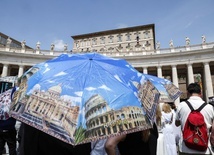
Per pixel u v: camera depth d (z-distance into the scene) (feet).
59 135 7.04
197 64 135.64
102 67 9.39
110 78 8.82
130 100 8.24
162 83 21.44
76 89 8.07
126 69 10.18
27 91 8.43
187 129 13.67
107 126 7.36
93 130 7.18
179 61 135.33
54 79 8.55
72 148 8.98
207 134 13.34
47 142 8.84
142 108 8.37
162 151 20.90
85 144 9.46
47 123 7.35
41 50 149.38
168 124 23.22
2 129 17.48
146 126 7.94
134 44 223.51
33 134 8.93
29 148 8.83
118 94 8.21
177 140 24.86
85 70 8.94
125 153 9.38
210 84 123.85
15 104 8.28
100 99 7.85
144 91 9.45
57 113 7.52
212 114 14.11
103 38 237.66
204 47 133.59
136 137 9.37
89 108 7.58
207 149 13.23
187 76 136.77
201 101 14.57
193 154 13.33
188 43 140.67
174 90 21.58
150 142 9.62
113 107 7.75
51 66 9.45
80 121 7.27
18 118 7.61
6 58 136.67
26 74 9.64
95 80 8.48
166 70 153.17
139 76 10.18
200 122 13.26
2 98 17.95
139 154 9.20
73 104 7.66
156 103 9.67
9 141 17.94
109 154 7.70
